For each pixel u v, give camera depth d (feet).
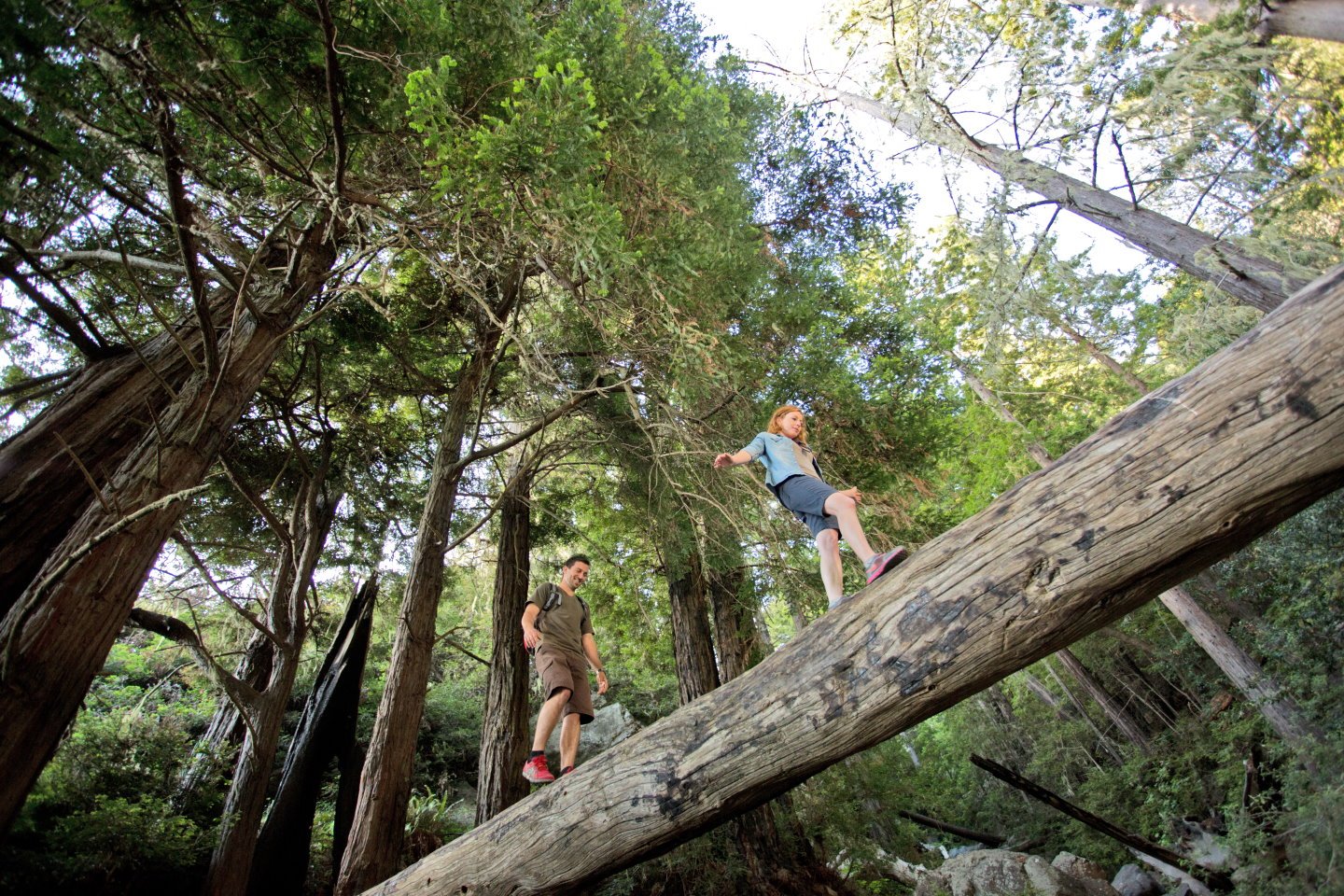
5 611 10.80
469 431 27.12
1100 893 33.22
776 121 27.68
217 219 15.10
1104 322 18.80
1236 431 6.24
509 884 9.23
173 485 11.87
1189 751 37.60
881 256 34.30
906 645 7.41
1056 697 62.18
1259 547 25.45
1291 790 17.12
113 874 14.47
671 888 25.26
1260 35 14.48
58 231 10.42
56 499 11.82
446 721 40.42
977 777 61.93
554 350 22.13
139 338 18.90
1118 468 6.77
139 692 26.63
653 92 14.47
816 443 23.91
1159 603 49.49
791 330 24.20
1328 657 22.82
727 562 23.73
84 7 8.69
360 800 17.30
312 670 34.68
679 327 14.64
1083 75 15.75
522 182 11.59
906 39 23.21
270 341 15.16
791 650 8.37
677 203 14.92
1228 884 25.30
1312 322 6.13
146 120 11.46
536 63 13.00
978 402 44.19
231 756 21.42
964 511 44.11
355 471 26.86
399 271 23.70
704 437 18.97
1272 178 14.92
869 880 32.60
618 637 36.09
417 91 11.07
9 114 8.36
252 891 17.99
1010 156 17.39
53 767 16.01
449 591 31.40
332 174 15.08
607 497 29.40
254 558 25.63
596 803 8.80
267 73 12.69
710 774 8.21
